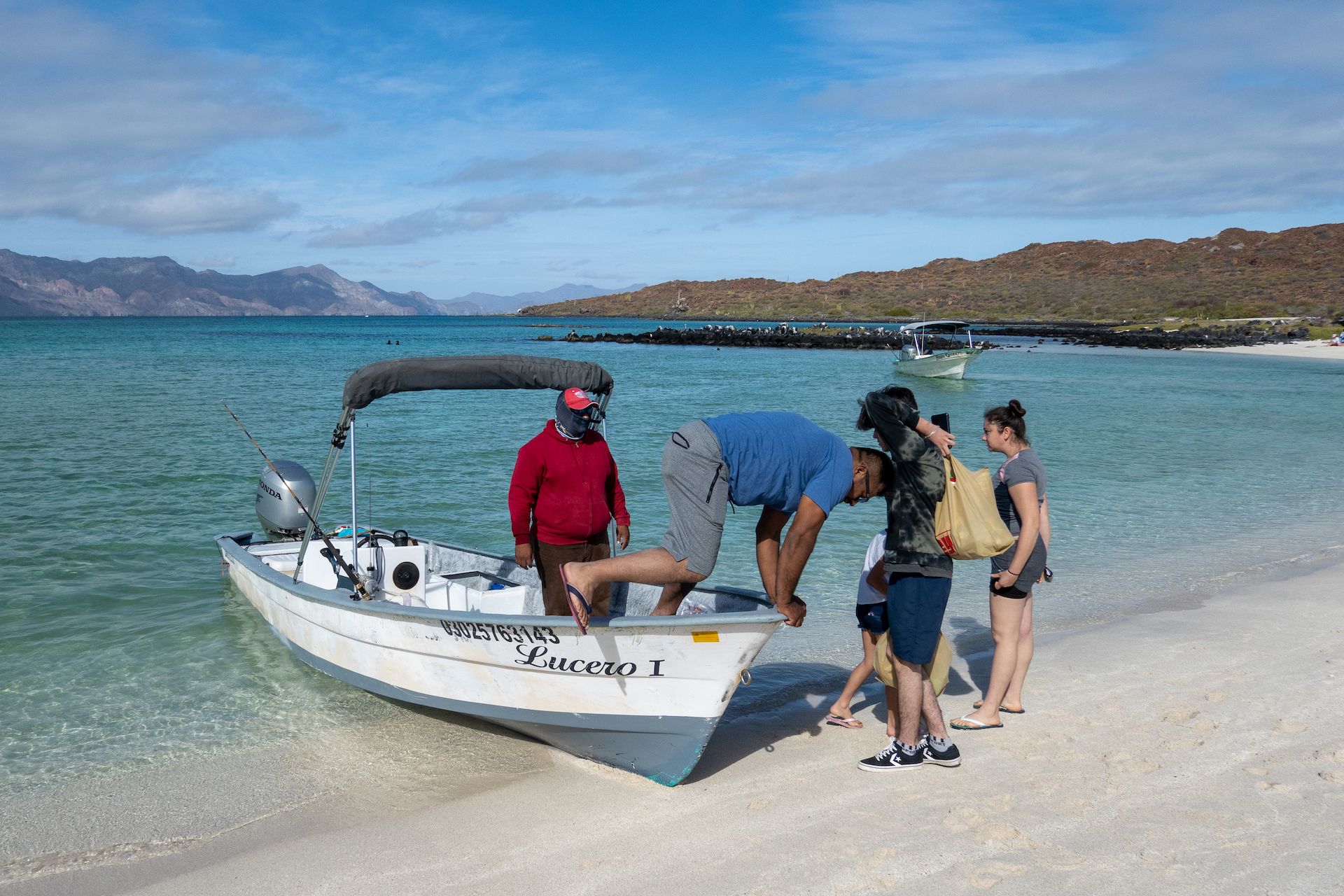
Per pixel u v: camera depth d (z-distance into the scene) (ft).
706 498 13.20
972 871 11.46
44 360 149.28
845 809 13.30
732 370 152.46
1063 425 72.90
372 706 18.63
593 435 16.98
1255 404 93.50
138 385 99.04
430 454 52.13
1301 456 55.83
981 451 57.67
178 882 11.93
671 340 263.08
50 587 26.55
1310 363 177.68
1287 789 13.43
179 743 16.74
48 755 16.21
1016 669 16.90
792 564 13.57
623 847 12.43
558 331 412.36
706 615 13.11
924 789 13.85
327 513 36.78
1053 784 13.87
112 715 18.04
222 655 21.50
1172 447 59.82
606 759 15.37
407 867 12.09
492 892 11.35
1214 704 17.10
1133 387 118.62
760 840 12.47
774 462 13.25
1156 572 28.63
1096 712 16.88
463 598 21.53
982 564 30.35
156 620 24.00
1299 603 24.48
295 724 17.61
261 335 317.22
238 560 24.34
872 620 15.17
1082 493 42.86
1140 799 13.28
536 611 21.09
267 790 14.78
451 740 16.85
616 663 14.05
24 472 43.88
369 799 14.34
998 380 132.87
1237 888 10.89
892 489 14.15
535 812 13.65
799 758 15.40
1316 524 35.86
